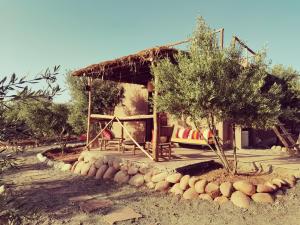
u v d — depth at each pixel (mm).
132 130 14828
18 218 2576
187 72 6301
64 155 12688
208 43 6625
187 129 11203
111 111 16016
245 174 7203
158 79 7074
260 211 5395
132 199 6445
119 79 13000
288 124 14250
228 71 6566
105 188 7488
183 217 5344
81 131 16047
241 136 11648
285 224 4844
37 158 12672
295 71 14273
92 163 9508
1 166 2387
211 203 5926
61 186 7789
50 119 14523
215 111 6500
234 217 5223
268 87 11141
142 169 7938
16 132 2234
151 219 5273
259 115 6449
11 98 2107
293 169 6938
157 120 8312
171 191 6758
